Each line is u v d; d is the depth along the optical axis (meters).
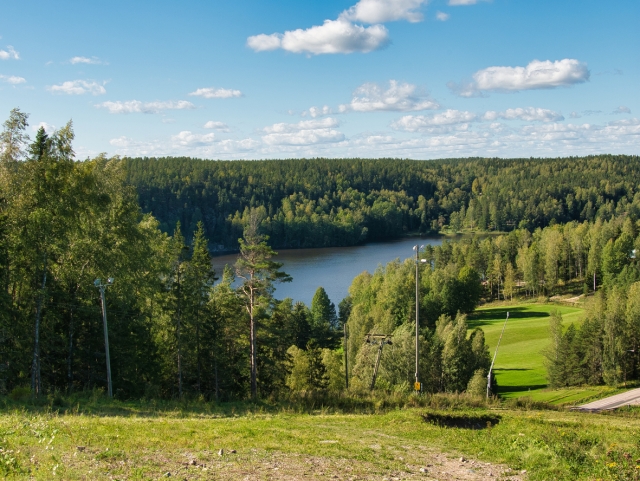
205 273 35.38
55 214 26.58
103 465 10.59
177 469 10.90
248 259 34.44
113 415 19.75
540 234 131.25
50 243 25.94
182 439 13.80
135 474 10.05
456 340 49.75
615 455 13.24
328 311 87.50
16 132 26.69
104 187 33.34
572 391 48.31
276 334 36.69
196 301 34.06
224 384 36.16
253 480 10.52
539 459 13.36
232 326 35.38
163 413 21.11
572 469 12.49
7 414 16.33
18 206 25.67
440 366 49.03
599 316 55.41
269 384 38.84
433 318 86.81
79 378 30.97
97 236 30.16
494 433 17.41
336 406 25.94
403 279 87.62
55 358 29.34
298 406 25.28
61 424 14.60
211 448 13.16
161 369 33.66
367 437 16.58
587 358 52.19
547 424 19.75
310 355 46.53
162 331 37.09
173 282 34.25
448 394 29.31
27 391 21.17
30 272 26.89
